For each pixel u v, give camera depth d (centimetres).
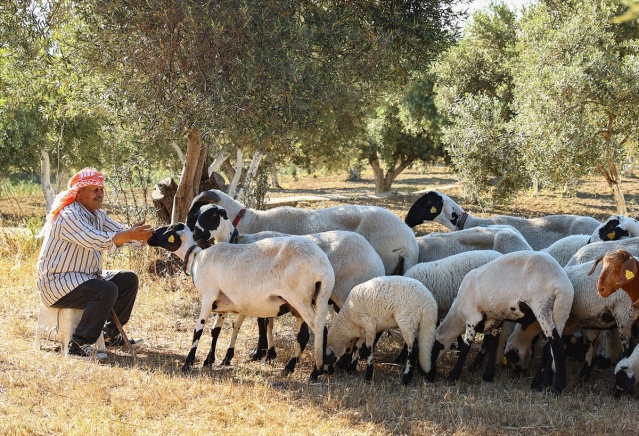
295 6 956
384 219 835
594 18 1980
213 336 711
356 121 2194
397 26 1052
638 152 2078
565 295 620
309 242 669
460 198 3228
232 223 875
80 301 714
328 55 980
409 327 656
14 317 844
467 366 748
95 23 934
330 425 548
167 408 575
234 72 928
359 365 745
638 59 1841
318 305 658
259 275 667
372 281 674
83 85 1155
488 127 2066
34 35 1016
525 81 2033
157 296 1002
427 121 2948
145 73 943
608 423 550
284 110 924
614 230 807
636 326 666
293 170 4034
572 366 751
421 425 548
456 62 2803
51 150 2398
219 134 926
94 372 646
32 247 1339
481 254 747
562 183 1906
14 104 1330
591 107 1886
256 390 621
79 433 508
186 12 868
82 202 729
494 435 536
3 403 564
